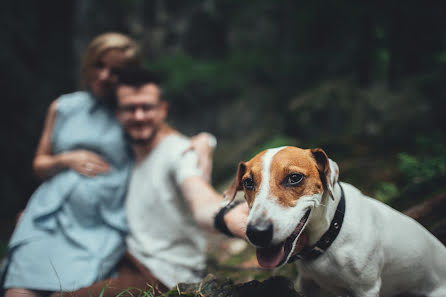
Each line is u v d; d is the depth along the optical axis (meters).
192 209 2.22
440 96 5.48
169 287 2.37
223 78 9.52
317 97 6.10
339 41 7.46
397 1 5.66
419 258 1.71
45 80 9.45
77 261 2.38
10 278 2.35
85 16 9.95
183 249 2.51
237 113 9.13
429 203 2.30
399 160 3.88
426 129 4.70
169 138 2.62
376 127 5.12
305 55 8.37
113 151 2.67
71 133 2.73
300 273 1.80
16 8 9.26
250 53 9.95
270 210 1.35
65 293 2.15
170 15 10.43
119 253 2.54
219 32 10.51
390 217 1.72
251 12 10.31
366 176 3.68
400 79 6.27
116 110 2.80
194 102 9.43
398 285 1.75
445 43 6.04
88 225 2.56
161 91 2.70
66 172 2.64
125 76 2.53
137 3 10.28
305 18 7.67
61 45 9.96
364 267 1.54
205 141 2.72
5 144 8.18
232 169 7.12
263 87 9.45
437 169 3.22
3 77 8.38
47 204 2.55
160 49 10.35
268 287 1.72
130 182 2.67
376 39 6.01
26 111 8.70
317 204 1.44
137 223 2.54
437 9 5.69
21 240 2.47
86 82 2.91
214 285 1.73
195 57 10.47
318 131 5.86
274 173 1.42
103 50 2.76
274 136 7.63
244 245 3.39
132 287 2.22
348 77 6.64
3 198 7.91
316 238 1.54
